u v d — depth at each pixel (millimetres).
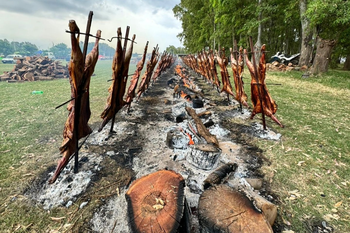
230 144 4324
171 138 4098
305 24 14977
